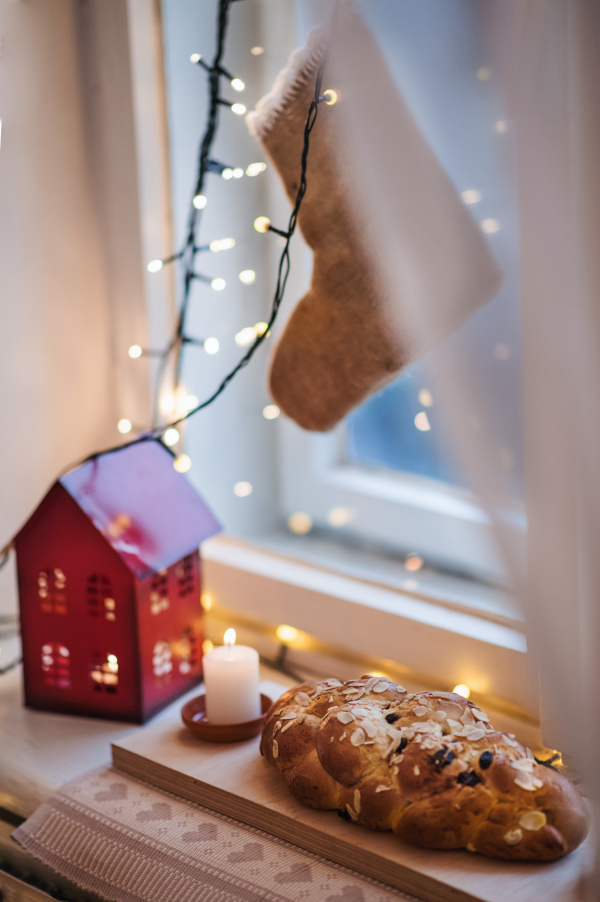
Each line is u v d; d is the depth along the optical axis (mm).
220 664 1493
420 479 1876
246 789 1415
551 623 1325
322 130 1405
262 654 1730
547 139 1260
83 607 1573
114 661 1584
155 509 1579
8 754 1539
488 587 1785
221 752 1477
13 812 1505
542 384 1290
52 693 1615
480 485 1323
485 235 1317
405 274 1330
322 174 1419
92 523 1527
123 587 1548
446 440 1343
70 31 1703
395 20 1306
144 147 1718
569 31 1249
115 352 1814
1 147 1653
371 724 1362
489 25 1265
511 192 1292
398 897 1318
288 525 1990
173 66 1725
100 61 1716
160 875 1372
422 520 1854
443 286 1321
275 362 1519
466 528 1806
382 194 1323
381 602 1649
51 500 1544
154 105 1720
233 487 1930
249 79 1821
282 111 1429
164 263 1740
